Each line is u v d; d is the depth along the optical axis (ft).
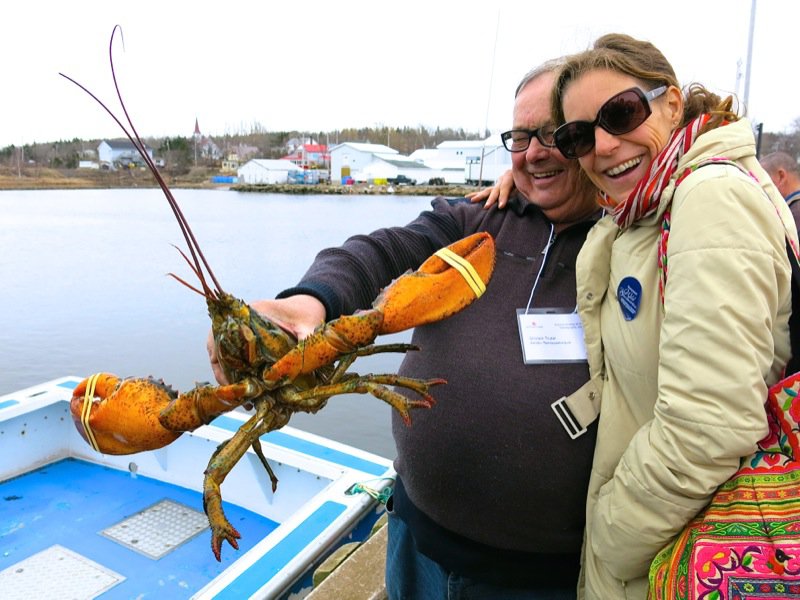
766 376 5.14
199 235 83.51
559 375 6.58
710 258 4.65
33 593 11.64
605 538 5.51
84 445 16.56
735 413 4.55
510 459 6.54
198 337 38.99
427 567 7.63
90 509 14.43
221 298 5.01
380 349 5.65
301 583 9.77
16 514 14.14
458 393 6.78
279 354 5.10
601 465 6.00
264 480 14.01
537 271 7.15
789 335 5.17
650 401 5.63
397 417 7.64
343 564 9.87
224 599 8.80
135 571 12.37
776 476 4.70
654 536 5.11
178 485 15.47
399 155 204.74
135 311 45.32
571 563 6.82
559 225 7.31
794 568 4.39
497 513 6.70
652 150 5.78
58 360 34.32
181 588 11.97
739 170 4.92
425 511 7.25
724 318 4.53
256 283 53.26
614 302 6.04
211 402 4.88
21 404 15.80
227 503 14.62
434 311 5.16
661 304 5.41
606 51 5.91
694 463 4.73
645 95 5.62
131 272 61.11
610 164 5.89
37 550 12.92
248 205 136.05
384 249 7.20
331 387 5.09
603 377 6.34
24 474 15.85
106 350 36.04
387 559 8.68
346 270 6.61
